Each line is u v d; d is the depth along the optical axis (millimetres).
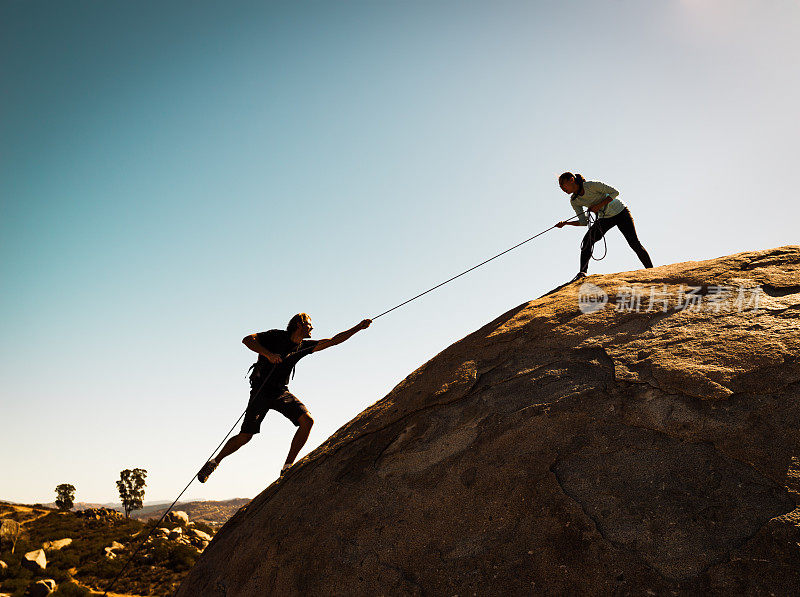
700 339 3391
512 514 2779
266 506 4320
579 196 6637
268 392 5469
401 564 2846
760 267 4137
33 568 26656
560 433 3094
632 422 2973
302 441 5340
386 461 3676
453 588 2576
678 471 2625
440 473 3283
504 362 4031
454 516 2949
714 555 2240
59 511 45750
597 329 3945
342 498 3578
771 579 2078
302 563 3250
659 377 3168
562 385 3471
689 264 4758
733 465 2553
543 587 2398
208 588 3920
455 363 4391
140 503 69438
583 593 2311
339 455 4191
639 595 2215
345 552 3113
